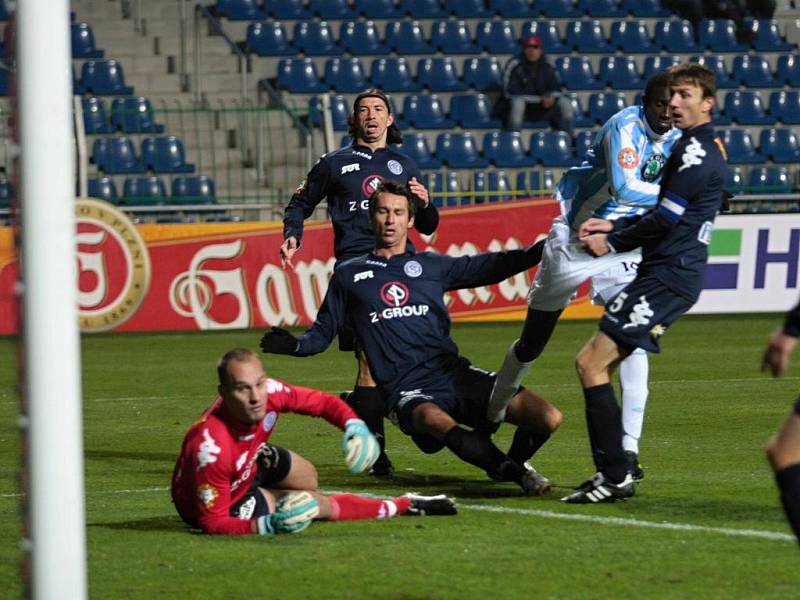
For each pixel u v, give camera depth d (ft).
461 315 188.55
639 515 67.46
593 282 80.18
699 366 146.10
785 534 62.03
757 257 189.26
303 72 237.86
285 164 206.69
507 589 52.03
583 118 241.76
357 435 62.28
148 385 135.85
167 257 178.29
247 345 173.47
